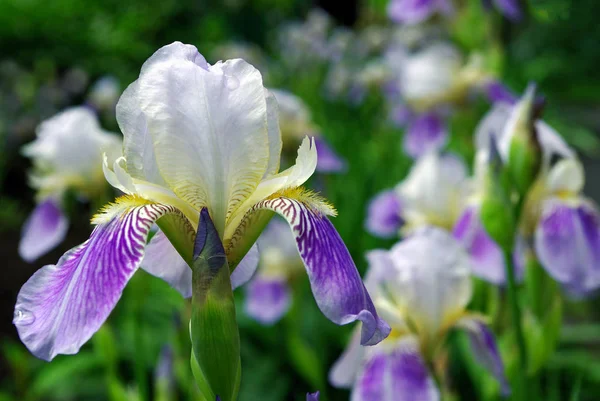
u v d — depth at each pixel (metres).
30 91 1.87
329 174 1.04
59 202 0.70
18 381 0.88
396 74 1.46
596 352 1.00
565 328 0.94
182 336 0.57
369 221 0.83
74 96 1.99
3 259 1.46
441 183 0.67
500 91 0.98
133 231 0.34
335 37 2.01
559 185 0.54
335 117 1.83
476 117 1.05
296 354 0.79
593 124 2.07
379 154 1.34
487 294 0.60
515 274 0.56
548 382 0.83
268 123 0.36
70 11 2.24
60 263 0.35
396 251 0.50
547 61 2.18
